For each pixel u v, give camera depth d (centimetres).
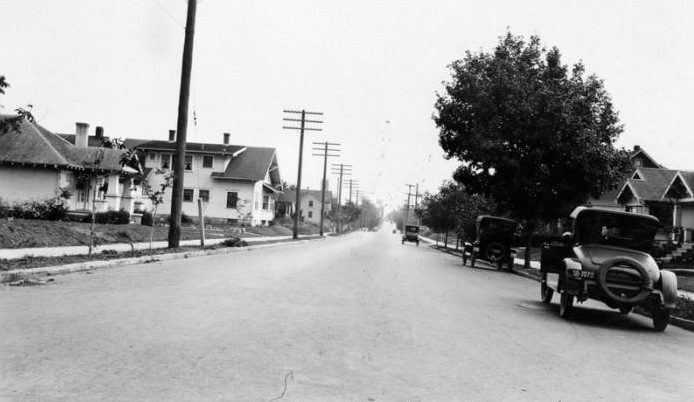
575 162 2492
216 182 5222
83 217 2750
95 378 495
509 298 1372
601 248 1142
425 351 686
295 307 948
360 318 886
